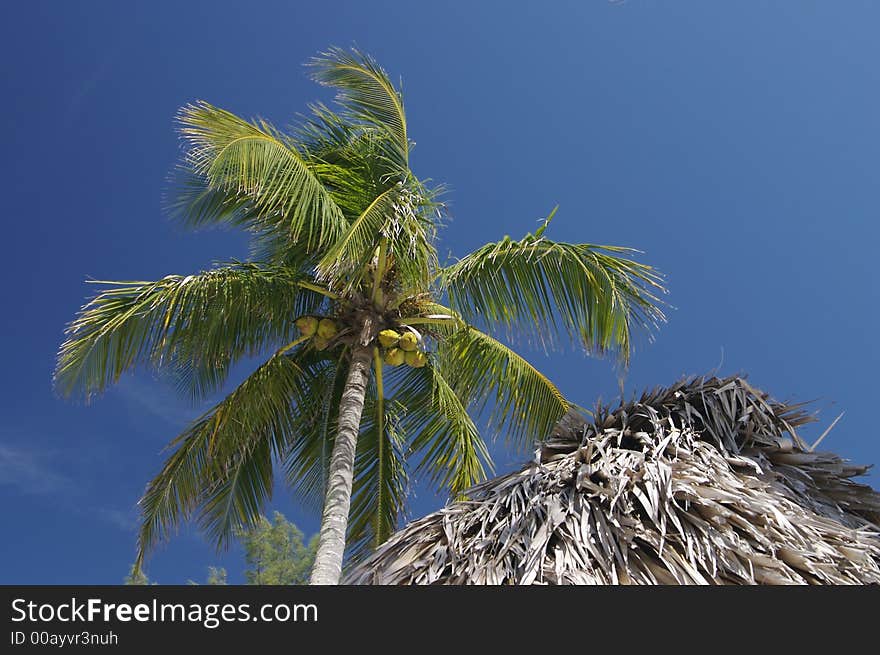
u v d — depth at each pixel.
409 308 8.38
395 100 8.11
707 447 3.22
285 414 8.92
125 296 7.30
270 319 7.98
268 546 14.75
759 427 3.38
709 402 3.44
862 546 2.75
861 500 3.19
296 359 8.95
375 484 9.07
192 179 8.80
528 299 7.67
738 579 2.52
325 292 8.14
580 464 3.15
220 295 7.46
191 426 8.43
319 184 7.28
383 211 7.19
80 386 7.05
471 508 3.14
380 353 8.41
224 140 6.42
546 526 2.77
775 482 3.11
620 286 7.46
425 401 9.29
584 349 7.45
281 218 8.16
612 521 2.73
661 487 2.81
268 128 7.35
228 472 8.66
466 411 9.12
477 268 7.84
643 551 2.68
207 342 7.50
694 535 2.65
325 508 6.80
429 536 2.99
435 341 8.71
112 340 7.08
